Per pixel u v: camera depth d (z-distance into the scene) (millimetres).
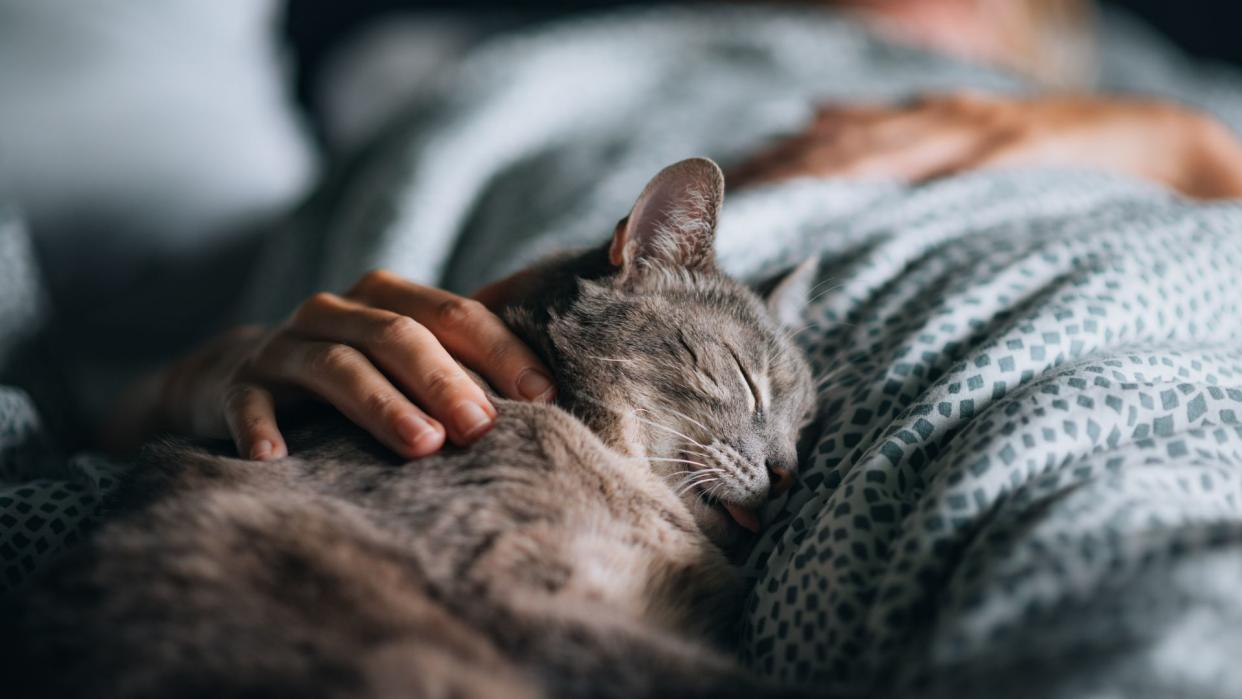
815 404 574
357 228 742
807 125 801
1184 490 442
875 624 441
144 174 834
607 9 1362
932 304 556
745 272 647
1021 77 1046
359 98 1205
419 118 829
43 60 818
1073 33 1307
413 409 492
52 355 687
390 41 1257
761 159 754
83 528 509
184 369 645
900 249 617
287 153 912
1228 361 510
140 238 836
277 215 875
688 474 550
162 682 409
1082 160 798
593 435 524
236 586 434
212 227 855
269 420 512
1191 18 1450
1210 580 404
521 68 868
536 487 484
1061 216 646
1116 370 485
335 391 506
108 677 411
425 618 438
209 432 577
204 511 457
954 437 486
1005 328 521
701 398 555
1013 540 428
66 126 813
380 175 775
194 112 860
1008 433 463
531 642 438
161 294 857
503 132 809
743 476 549
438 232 735
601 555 483
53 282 817
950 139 773
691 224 574
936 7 1188
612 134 804
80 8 837
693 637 490
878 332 571
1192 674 388
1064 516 428
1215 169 852
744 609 503
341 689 408
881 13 1156
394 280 570
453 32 1285
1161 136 852
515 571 462
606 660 434
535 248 666
